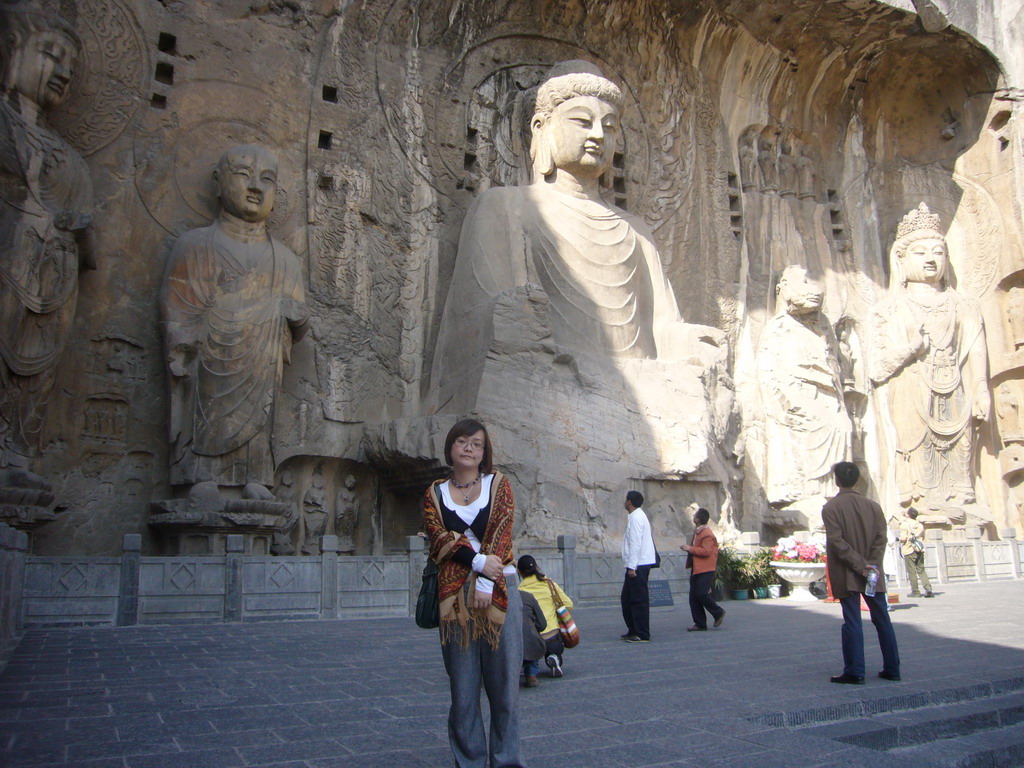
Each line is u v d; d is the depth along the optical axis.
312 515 11.95
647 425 12.18
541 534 10.88
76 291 10.08
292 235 12.52
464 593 3.03
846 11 15.51
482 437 3.19
